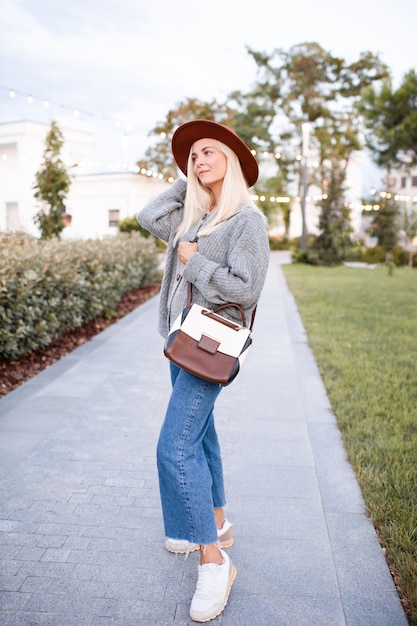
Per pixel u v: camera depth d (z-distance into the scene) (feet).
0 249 16.78
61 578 6.51
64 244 22.20
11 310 14.55
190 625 5.79
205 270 5.78
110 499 8.34
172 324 6.38
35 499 8.30
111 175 81.10
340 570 6.71
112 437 10.75
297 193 115.55
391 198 83.82
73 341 19.34
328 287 38.11
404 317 25.00
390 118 50.98
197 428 5.94
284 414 12.23
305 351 18.48
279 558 6.95
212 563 6.02
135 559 6.90
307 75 106.42
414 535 7.21
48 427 11.25
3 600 6.11
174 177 78.64
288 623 5.83
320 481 9.02
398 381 14.42
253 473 9.30
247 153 6.23
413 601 6.03
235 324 5.85
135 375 15.28
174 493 5.91
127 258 28.96
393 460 9.59
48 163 32.76
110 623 5.80
